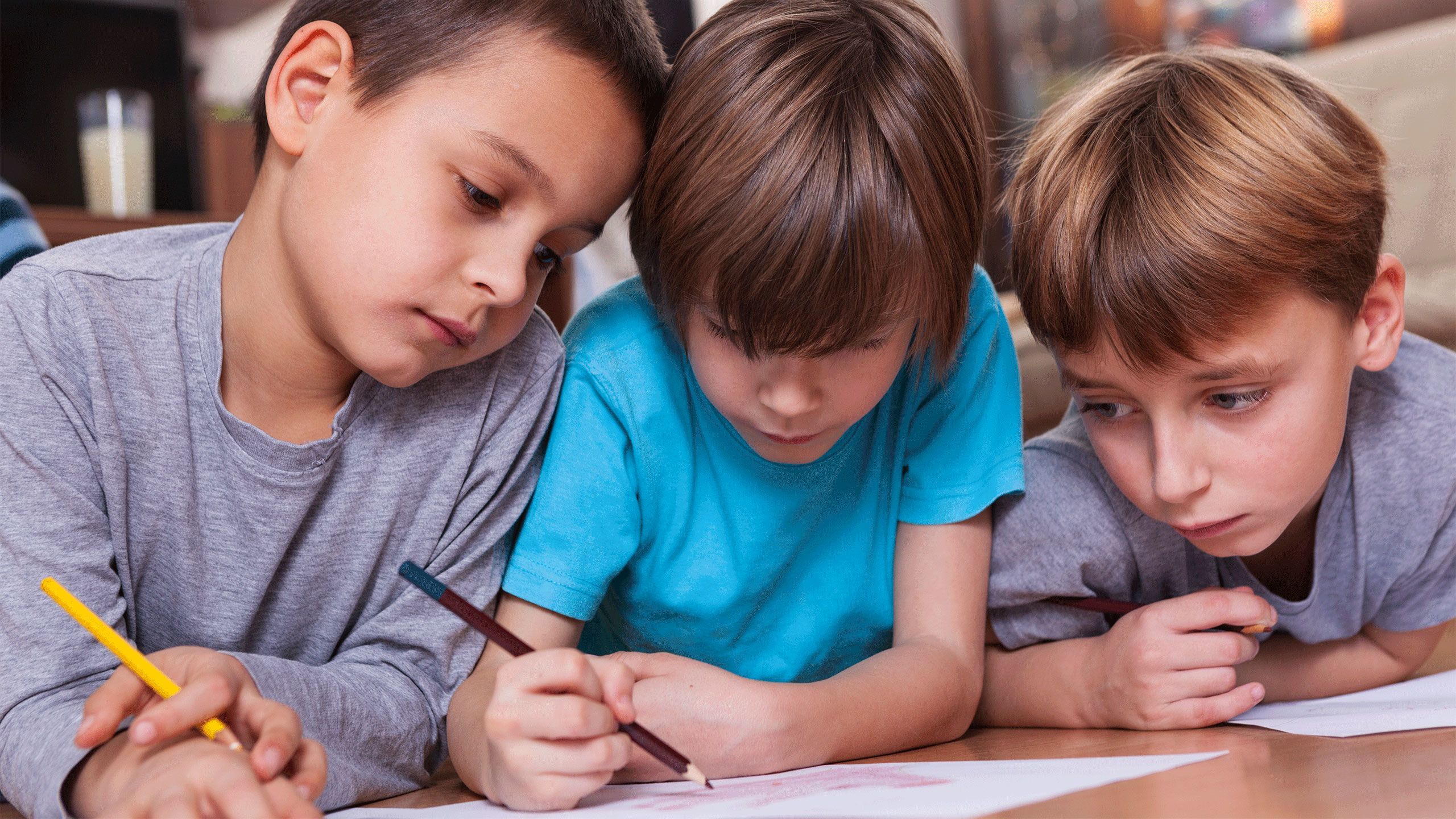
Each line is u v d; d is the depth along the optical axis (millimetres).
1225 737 788
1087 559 937
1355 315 835
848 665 1001
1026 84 3438
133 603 792
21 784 632
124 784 574
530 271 772
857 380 761
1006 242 1007
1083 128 860
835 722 749
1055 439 987
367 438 816
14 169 1953
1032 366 1733
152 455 776
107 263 798
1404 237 2424
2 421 715
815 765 738
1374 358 869
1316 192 792
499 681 628
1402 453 917
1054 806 556
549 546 852
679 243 753
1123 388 816
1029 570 944
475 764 700
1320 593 962
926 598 916
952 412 945
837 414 776
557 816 617
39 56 1964
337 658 820
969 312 912
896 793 596
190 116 2037
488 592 852
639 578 937
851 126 735
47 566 710
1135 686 856
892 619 976
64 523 726
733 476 915
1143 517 934
